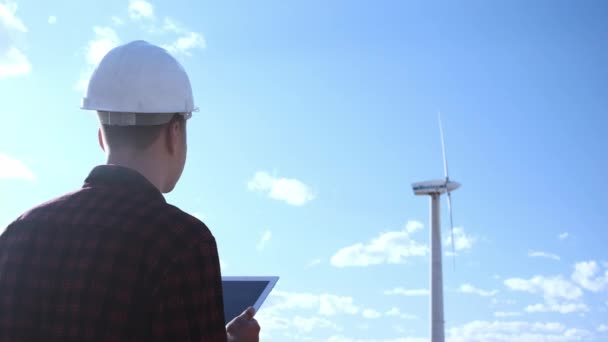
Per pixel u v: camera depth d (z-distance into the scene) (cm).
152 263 234
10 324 241
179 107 275
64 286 237
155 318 228
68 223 249
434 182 5772
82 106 275
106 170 262
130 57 272
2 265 253
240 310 346
